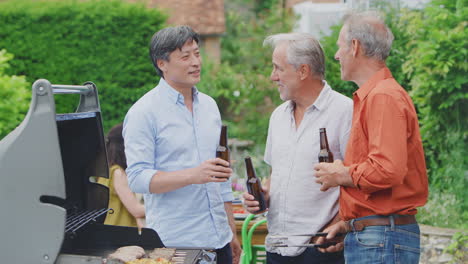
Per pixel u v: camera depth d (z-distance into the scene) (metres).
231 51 12.80
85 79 9.88
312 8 10.07
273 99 10.09
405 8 7.31
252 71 10.38
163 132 3.12
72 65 9.85
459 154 6.32
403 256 2.79
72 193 2.93
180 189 3.12
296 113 3.37
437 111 6.42
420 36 6.58
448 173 6.38
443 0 6.45
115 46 9.91
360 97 2.84
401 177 2.67
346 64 2.96
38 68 9.83
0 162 2.35
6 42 9.74
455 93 6.24
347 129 3.21
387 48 2.90
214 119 3.31
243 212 4.62
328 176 2.86
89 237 2.90
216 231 3.21
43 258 2.37
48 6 9.80
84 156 2.97
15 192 2.36
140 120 3.08
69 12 9.80
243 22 12.48
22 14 9.73
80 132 2.93
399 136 2.68
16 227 2.37
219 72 10.84
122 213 4.16
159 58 3.12
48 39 9.80
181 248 2.90
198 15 12.71
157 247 2.85
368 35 2.87
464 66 6.09
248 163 3.40
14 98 7.23
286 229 3.29
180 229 3.12
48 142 2.33
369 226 2.81
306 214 3.24
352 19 2.94
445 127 6.43
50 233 2.37
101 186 3.00
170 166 3.13
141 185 3.02
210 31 12.50
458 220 6.14
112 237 2.88
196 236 3.13
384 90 2.74
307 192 3.23
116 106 9.93
